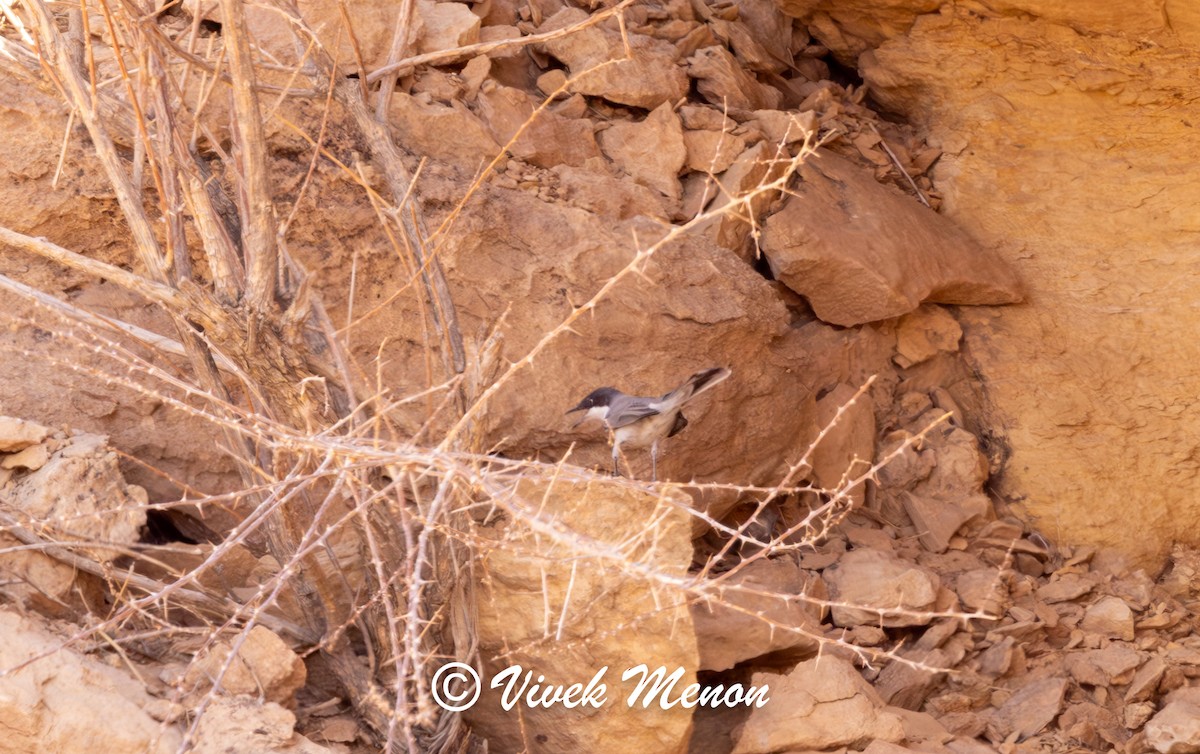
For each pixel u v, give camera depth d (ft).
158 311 25.95
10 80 25.68
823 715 24.62
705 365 30.48
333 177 27.96
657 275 30.35
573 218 30.55
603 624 22.02
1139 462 37.68
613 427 22.88
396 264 28.09
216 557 16.53
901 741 24.85
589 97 35.17
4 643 18.49
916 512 35.37
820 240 34.94
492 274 28.96
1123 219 39.88
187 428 25.36
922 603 31.24
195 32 21.77
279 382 20.12
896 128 43.27
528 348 28.71
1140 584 35.53
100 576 21.61
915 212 38.91
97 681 18.67
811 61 44.29
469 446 21.06
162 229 26.12
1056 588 35.06
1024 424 37.96
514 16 35.76
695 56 37.78
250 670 20.30
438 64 32.48
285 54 28.84
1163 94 39.17
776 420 32.19
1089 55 39.50
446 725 21.91
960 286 38.06
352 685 22.00
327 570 23.13
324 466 16.78
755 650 26.86
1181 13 37.88
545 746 22.57
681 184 35.04
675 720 22.00
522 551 18.79
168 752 18.30
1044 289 39.83
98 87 21.95
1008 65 40.55
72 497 21.44
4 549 18.58
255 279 19.08
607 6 37.47
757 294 31.83
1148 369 38.60
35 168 25.53
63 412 24.44
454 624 21.74
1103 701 31.55
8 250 25.34
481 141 30.96
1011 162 40.91
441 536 21.06
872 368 37.11
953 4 40.04
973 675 30.94
